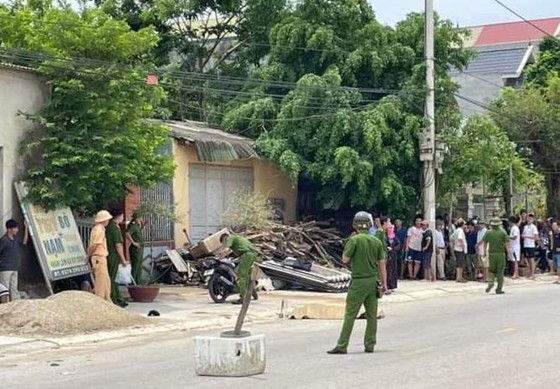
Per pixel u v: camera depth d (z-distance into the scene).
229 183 27.38
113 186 18.59
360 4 30.08
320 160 27.81
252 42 33.66
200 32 34.81
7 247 16.86
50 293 17.56
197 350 10.47
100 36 19.14
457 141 28.73
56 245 18.09
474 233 27.27
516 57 54.59
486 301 20.61
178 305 19.09
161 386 9.73
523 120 35.88
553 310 17.95
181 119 32.53
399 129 28.03
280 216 29.39
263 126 28.77
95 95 18.05
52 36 19.11
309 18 30.00
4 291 16.53
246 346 10.30
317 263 25.30
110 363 11.70
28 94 18.22
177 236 24.94
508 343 12.95
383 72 29.50
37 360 12.07
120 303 18.47
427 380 9.90
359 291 12.05
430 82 27.31
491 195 36.44
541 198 40.47
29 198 17.81
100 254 17.12
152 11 33.56
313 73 29.55
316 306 17.31
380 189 27.77
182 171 25.25
